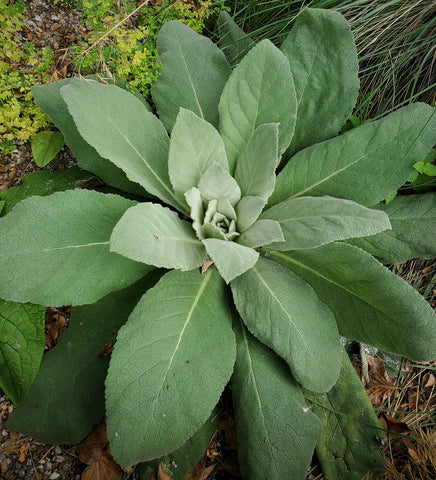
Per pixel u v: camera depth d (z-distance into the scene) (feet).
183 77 2.12
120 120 1.82
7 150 2.05
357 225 1.53
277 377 1.75
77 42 2.33
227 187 1.83
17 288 1.53
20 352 1.68
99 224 1.69
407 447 2.00
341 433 1.89
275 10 2.67
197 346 1.62
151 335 1.59
